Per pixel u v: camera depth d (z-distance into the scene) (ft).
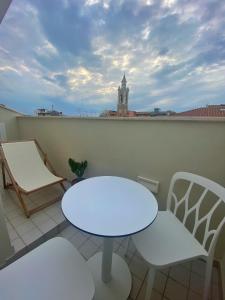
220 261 4.21
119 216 2.74
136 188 3.63
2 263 3.94
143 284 3.76
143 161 5.12
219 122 3.63
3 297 2.11
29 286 2.24
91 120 6.22
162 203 4.99
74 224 2.51
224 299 3.40
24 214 5.62
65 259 2.61
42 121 8.48
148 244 3.04
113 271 3.91
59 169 8.39
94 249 4.62
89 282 2.33
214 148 3.82
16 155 6.96
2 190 6.99
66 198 3.16
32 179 6.56
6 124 9.93
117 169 5.88
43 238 4.78
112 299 3.39
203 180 3.38
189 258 2.81
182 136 4.20
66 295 2.17
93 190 3.48
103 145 6.10
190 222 4.47
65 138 7.53
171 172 4.61
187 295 3.57
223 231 4.01
